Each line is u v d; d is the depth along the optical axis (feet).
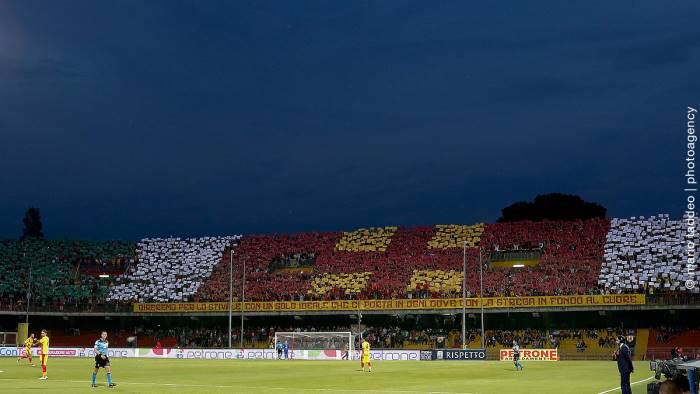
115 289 391.45
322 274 381.19
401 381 150.51
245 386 135.23
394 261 382.63
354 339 296.51
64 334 372.17
